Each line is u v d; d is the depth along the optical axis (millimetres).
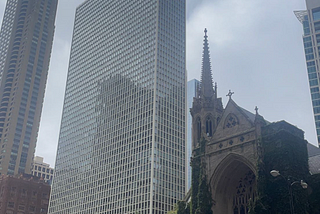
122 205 154125
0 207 177625
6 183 182375
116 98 182500
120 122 174375
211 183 68188
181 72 179625
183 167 161750
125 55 188375
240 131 67938
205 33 93250
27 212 183500
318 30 180625
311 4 185875
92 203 168875
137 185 152000
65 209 181625
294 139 63500
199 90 84812
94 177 174500
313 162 71750
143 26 185000
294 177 59969
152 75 168500
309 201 61312
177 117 168750
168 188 151250
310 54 178125
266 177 61188
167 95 168500
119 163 165125
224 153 68312
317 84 170250
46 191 194750
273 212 58562
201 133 77875
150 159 151875
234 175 68500
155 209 143000
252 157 63906
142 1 192250
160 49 174250
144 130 160875
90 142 186000
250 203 60500
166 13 185000
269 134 64125
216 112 79938
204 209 65938
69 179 188250
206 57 88750
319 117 163875
